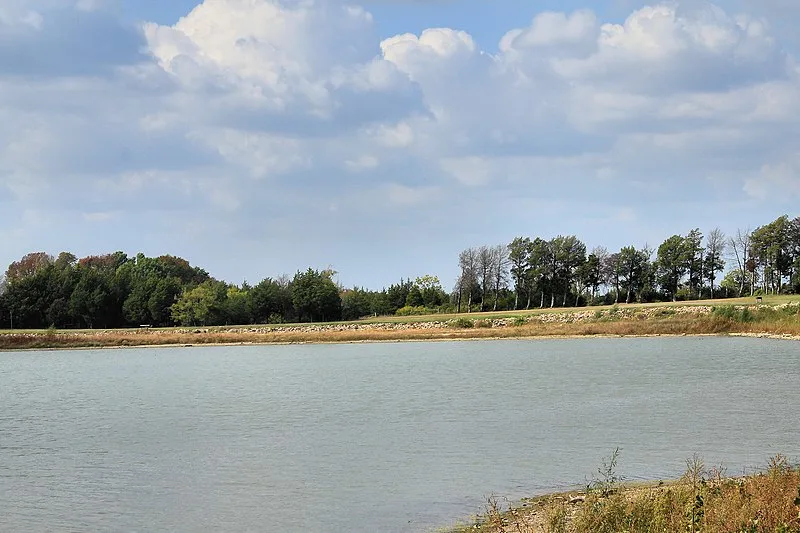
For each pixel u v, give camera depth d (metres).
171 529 24.64
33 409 55.09
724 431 38.19
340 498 27.59
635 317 127.94
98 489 30.16
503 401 52.22
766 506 17.73
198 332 141.88
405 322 146.75
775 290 172.88
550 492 27.20
